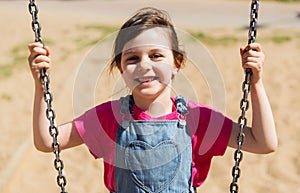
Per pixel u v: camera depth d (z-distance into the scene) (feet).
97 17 59.06
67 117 24.89
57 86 30.12
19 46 42.11
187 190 8.38
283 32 47.19
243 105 8.45
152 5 67.31
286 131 22.85
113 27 51.80
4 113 25.29
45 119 8.51
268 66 34.19
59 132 8.55
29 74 32.99
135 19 8.27
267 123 8.36
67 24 52.90
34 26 8.43
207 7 66.23
